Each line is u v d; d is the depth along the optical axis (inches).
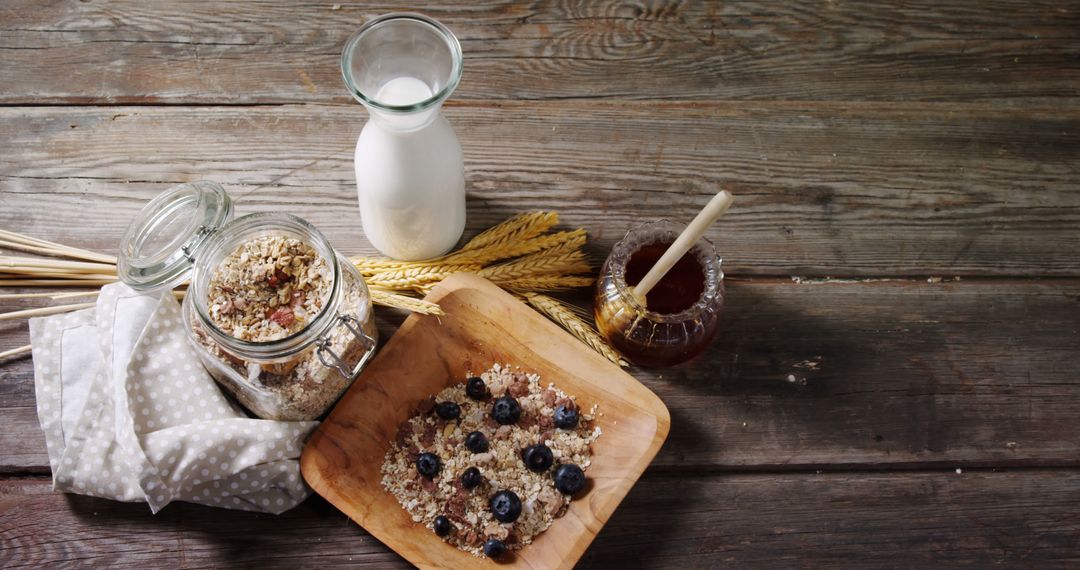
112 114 35.2
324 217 34.7
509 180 35.4
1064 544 32.9
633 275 32.5
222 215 31.1
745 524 32.7
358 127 35.4
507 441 31.9
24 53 35.6
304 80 35.8
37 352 32.1
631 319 31.6
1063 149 36.5
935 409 33.9
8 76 35.4
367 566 31.8
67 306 32.8
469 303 32.4
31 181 34.6
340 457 31.1
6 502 31.9
